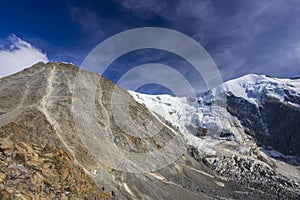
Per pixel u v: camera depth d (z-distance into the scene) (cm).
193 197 6281
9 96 6850
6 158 2211
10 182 1945
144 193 5209
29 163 2347
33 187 2058
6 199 1764
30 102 6762
